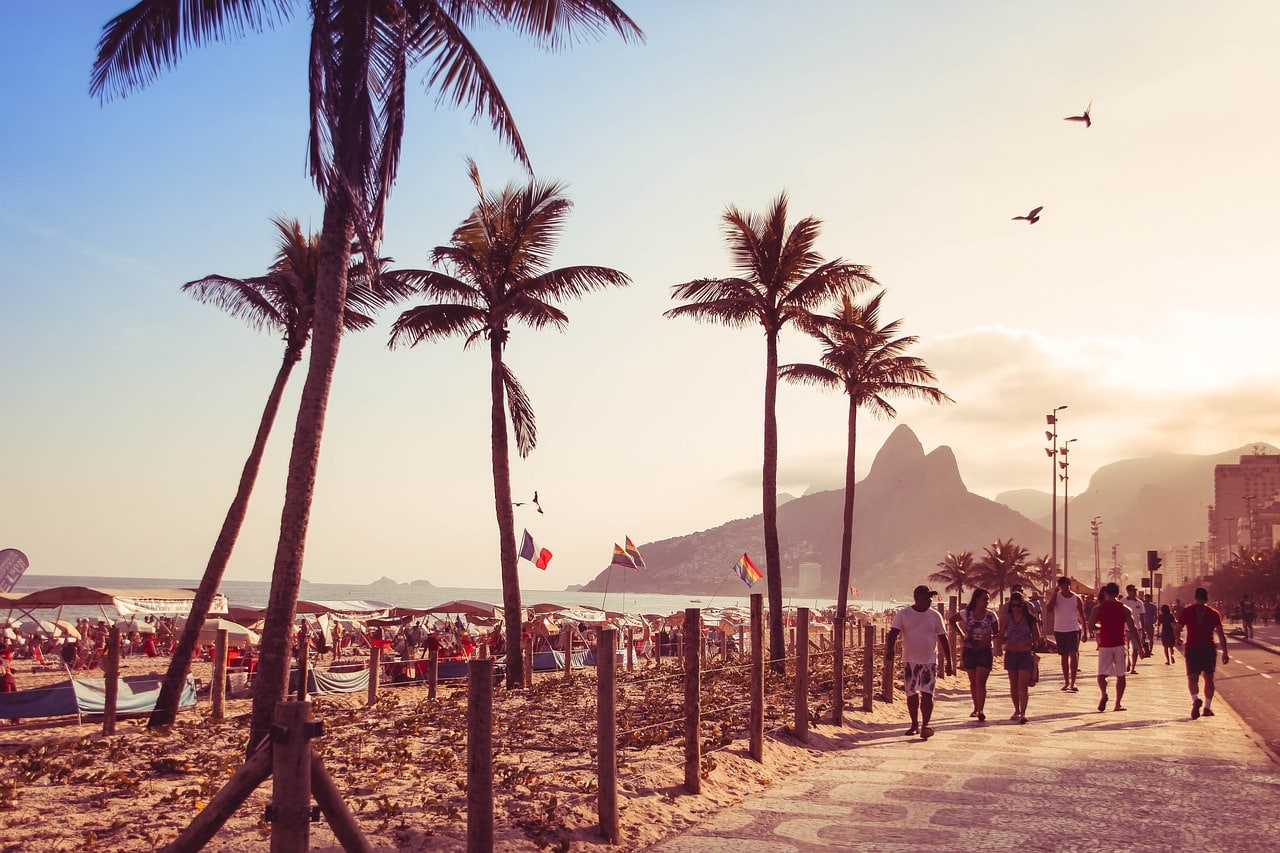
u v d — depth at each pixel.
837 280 23.16
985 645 14.80
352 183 10.80
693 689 9.19
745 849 7.15
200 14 10.56
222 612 35.78
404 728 13.41
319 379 10.21
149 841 7.03
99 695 14.40
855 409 30.45
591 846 7.29
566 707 16.25
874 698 16.84
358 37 11.07
